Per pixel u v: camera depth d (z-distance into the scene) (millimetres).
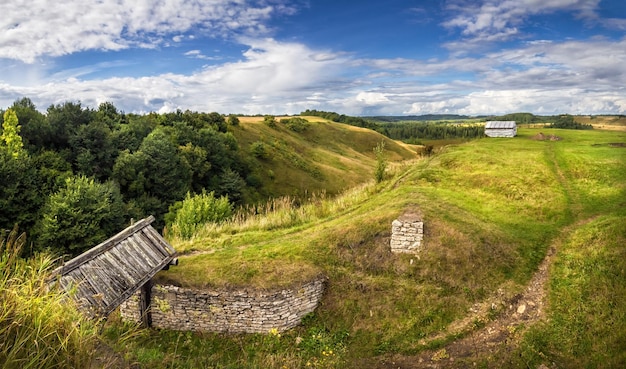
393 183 23219
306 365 10430
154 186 41625
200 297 11688
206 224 19109
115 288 9391
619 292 10344
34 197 28516
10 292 4156
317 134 101812
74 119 43844
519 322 10750
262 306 11477
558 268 12656
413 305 12055
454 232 14273
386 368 10227
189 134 55688
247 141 72438
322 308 12570
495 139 41531
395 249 13992
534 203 18406
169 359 8414
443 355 10195
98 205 27203
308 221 18812
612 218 15047
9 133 33750
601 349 8875
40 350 3902
